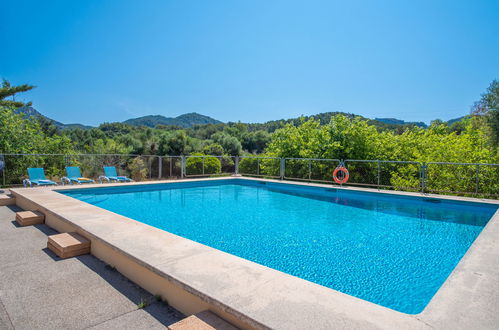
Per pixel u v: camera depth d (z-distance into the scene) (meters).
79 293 2.38
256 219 5.90
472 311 1.78
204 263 2.40
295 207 7.11
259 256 3.85
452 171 7.91
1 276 2.69
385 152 12.36
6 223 4.70
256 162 11.84
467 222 5.70
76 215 4.09
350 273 3.32
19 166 9.91
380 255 3.90
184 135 34.84
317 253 3.95
